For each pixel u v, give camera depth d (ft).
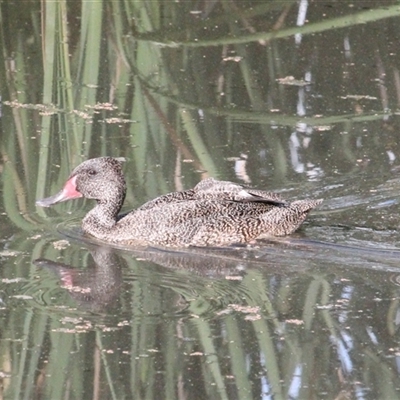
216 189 50.16
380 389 36.11
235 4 74.23
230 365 37.35
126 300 41.96
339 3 74.84
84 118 60.18
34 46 69.00
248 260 46.62
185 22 72.64
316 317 40.83
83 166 49.80
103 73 65.87
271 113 61.77
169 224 48.75
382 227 49.37
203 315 40.78
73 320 40.06
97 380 36.27
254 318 40.63
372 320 40.60
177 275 44.78
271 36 63.82
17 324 39.65
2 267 44.70
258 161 55.77
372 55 69.26
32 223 49.52
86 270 44.88
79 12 71.77
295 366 37.42
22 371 36.78
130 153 56.34
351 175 54.29
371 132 59.41
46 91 62.49
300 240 48.37
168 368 37.01
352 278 44.42
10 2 73.15
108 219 49.26
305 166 55.31
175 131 59.00
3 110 61.00
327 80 66.13
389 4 74.43
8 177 53.16
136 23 71.41
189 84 65.31
